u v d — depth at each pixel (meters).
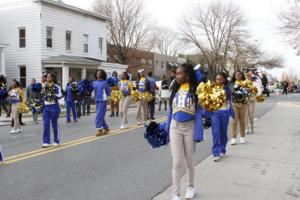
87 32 33.00
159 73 57.66
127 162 8.03
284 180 6.58
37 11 27.97
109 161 8.12
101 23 35.03
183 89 5.44
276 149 9.29
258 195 5.78
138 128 13.38
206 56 62.84
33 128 14.38
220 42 62.88
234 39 63.03
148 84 14.78
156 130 5.60
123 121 13.32
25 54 28.66
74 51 31.38
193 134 5.42
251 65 65.62
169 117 5.55
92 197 5.72
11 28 29.12
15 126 13.14
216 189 6.07
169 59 61.84
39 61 28.12
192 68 5.45
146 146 9.87
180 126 5.40
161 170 7.35
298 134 11.60
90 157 8.52
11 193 5.91
